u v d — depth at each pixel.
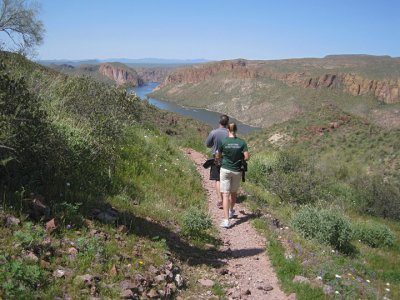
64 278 3.93
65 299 3.61
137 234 5.91
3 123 4.92
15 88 5.18
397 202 21.56
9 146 5.08
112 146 8.87
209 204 10.19
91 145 7.72
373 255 10.97
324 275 6.13
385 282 8.58
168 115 47.75
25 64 9.34
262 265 6.38
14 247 3.97
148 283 4.48
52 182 6.03
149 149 12.95
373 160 50.78
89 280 3.98
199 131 45.97
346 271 7.36
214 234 7.64
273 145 77.44
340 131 73.69
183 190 10.22
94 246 4.67
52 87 9.05
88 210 5.86
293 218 9.98
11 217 4.42
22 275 3.60
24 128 5.22
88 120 8.84
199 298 4.83
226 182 8.28
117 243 5.18
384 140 59.94
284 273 5.98
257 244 7.38
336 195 21.23
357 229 13.30
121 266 4.59
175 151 16.19
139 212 7.07
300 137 75.19
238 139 8.29
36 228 4.48
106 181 7.77
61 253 4.33
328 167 35.56
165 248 5.77
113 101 10.52
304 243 8.16
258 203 11.16
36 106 5.67
